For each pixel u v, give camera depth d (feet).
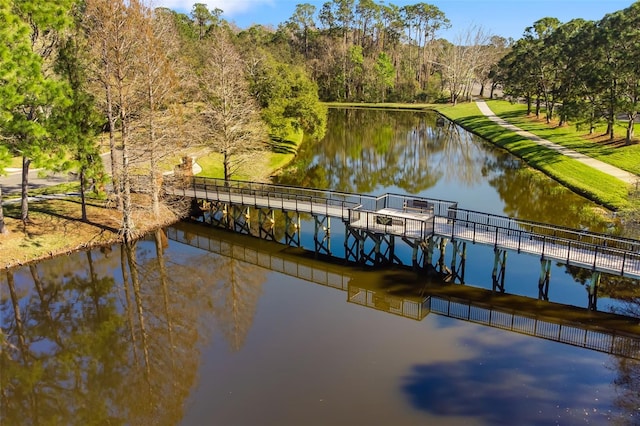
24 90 65.72
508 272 73.36
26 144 70.59
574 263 61.26
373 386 46.83
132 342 59.11
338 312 62.28
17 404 48.70
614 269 58.65
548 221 94.84
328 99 368.27
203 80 121.80
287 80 162.50
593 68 141.38
